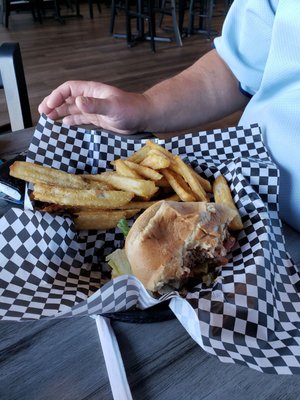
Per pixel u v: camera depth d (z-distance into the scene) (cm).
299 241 79
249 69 109
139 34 502
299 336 55
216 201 79
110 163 92
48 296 61
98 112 100
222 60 124
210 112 123
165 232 65
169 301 60
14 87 118
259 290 58
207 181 86
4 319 54
